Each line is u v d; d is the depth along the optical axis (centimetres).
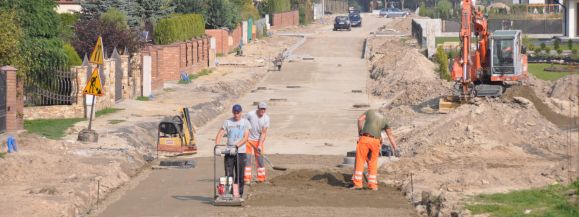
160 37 14525
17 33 7906
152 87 11669
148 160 6800
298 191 5347
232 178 4978
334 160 6819
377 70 14550
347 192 5319
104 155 6372
